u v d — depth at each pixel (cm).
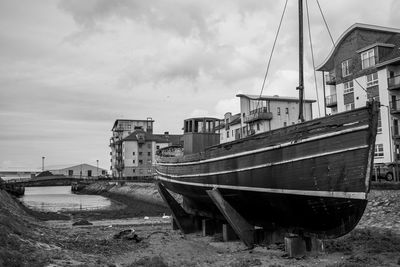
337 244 1503
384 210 2072
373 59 3769
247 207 1530
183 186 1952
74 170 15125
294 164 1230
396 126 3609
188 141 2217
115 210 4284
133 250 1570
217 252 1530
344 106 4112
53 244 1490
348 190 1095
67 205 5500
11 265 1041
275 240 1523
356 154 1070
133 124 11750
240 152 1445
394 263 1229
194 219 2197
